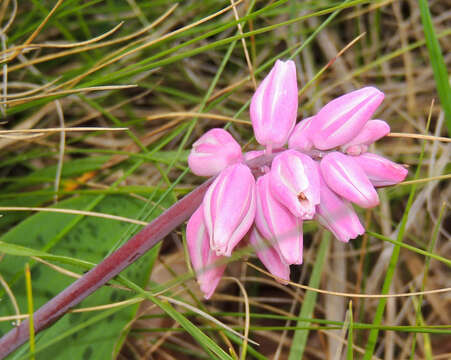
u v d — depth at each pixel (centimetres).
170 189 17
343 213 14
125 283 15
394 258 16
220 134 14
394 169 14
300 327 16
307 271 20
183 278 15
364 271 20
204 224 14
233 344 19
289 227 13
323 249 18
